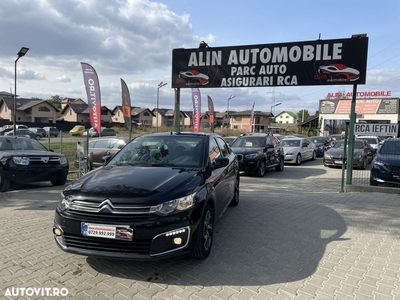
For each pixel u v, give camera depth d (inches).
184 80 423.5
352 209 256.5
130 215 132.4
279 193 343.3
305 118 3853.3
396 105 1531.7
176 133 221.0
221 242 183.3
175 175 158.9
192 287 132.5
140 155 193.6
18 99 2945.4
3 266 151.0
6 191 344.5
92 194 138.9
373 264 156.9
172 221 134.4
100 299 123.4
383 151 362.9
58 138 1654.8
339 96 1827.0
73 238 138.6
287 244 181.6
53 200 298.5
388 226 214.4
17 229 206.7
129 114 523.5
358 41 338.3
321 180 462.3
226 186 214.1
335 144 678.5
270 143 538.0
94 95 485.1
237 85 397.7
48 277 140.3
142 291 129.0
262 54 383.2
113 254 132.6
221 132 2001.7
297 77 368.5
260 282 137.5
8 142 379.9
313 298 125.2
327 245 180.9
